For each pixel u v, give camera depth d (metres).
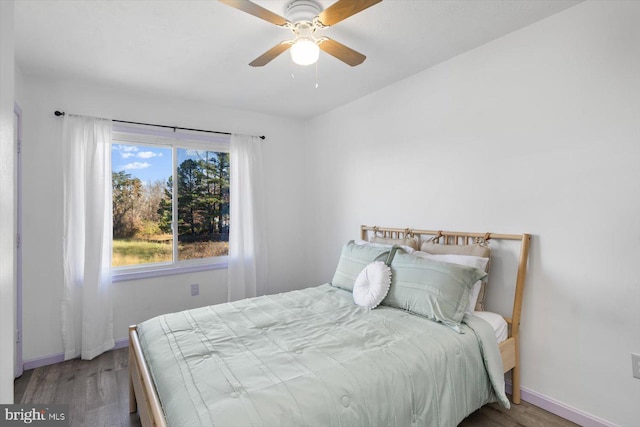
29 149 2.52
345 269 2.61
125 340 2.93
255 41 2.11
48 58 2.29
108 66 2.44
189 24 1.91
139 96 3.01
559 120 1.87
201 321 1.92
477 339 1.76
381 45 2.20
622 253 1.66
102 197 2.76
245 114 3.62
